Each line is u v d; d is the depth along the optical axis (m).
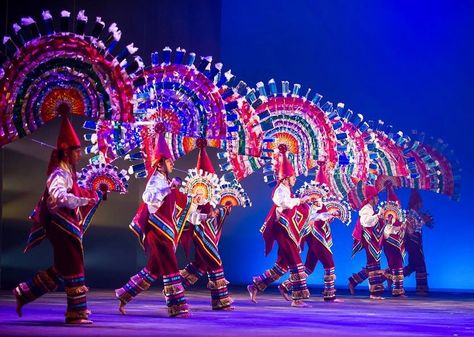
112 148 7.72
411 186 12.07
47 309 7.71
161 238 7.17
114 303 8.86
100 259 12.27
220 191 8.66
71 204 6.20
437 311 8.59
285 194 9.01
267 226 9.23
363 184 11.27
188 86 7.81
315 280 14.44
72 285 6.25
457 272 13.87
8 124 6.31
